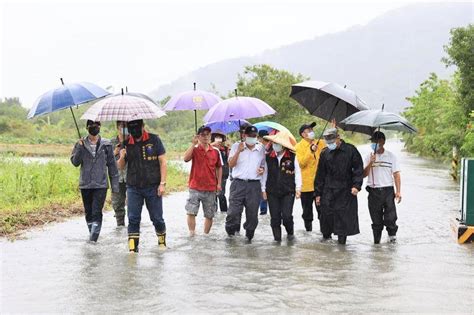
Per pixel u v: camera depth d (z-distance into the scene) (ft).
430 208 51.29
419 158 174.70
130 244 30.30
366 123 32.55
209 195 35.88
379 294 22.84
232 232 35.42
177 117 265.95
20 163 67.00
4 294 22.74
